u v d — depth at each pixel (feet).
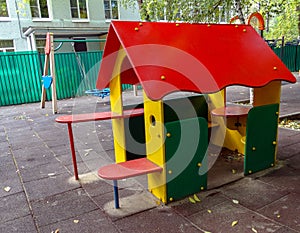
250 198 8.17
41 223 7.43
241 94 30.60
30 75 31.58
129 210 7.86
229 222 7.06
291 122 16.84
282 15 28.19
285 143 12.79
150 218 7.41
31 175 10.73
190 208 7.81
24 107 28.78
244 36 9.41
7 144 15.35
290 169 10.04
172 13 19.66
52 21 49.75
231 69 8.14
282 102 23.52
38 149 14.12
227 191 8.67
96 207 8.11
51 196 8.93
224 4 19.43
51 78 23.50
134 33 7.86
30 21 48.26
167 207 7.93
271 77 8.57
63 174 10.69
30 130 18.45
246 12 22.59
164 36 8.12
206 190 8.80
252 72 8.38
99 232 6.91
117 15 54.95
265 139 9.82
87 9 52.03
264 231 6.63
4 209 8.26
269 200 8.00
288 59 52.42
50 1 48.83
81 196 8.84
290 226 6.76
